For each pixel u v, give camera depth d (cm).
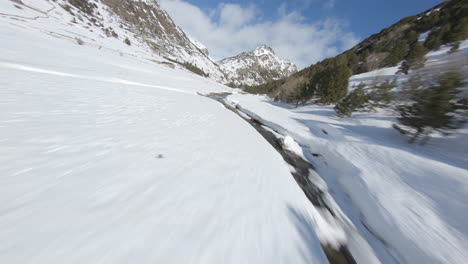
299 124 1088
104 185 214
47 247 133
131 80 1241
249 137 663
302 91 2183
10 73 593
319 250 220
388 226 334
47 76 701
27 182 187
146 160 298
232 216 222
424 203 340
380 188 418
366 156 573
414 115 629
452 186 349
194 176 290
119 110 529
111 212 178
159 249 154
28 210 158
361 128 941
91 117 419
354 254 295
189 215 204
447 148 546
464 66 546
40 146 255
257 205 262
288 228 236
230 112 1168
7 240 132
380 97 1203
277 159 523
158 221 183
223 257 164
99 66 1445
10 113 330
